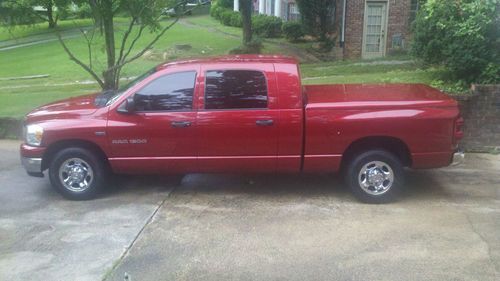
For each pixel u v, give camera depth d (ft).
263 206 21.67
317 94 23.09
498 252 17.30
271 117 21.27
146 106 21.90
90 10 34.71
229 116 21.42
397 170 21.50
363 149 21.74
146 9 35.17
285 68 21.47
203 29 106.22
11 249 18.26
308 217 20.43
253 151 21.65
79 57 76.95
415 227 19.35
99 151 22.56
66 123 22.13
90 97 25.04
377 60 60.70
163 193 23.45
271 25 88.33
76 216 21.07
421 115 20.97
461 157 21.75
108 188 24.20
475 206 21.39
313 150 21.47
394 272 16.11
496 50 33.42
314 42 80.07
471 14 33.30
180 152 21.90
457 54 34.06
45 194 23.82
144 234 19.21
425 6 37.63
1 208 22.13
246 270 16.42
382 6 68.23
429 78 38.45
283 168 21.89
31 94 48.47
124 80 55.57
